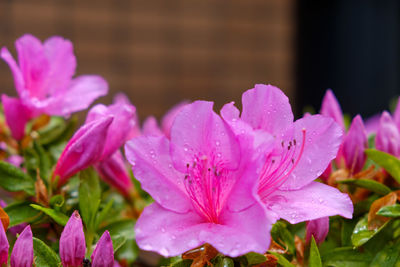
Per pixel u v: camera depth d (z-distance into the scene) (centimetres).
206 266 39
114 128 42
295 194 39
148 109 155
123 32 153
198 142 38
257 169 36
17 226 43
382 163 42
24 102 47
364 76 143
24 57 47
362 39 143
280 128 39
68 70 48
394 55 141
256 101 39
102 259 38
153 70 155
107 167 46
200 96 158
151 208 37
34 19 147
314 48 149
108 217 45
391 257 40
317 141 39
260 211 36
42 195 42
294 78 157
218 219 38
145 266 50
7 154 50
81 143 42
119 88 153
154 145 38
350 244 42
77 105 48
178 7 157
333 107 44
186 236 37
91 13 151
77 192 44
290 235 41
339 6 145
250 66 160
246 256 38
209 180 38
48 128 50
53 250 41
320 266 39
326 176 43
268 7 161
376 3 142
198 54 158
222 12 159
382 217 41
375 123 54
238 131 37
